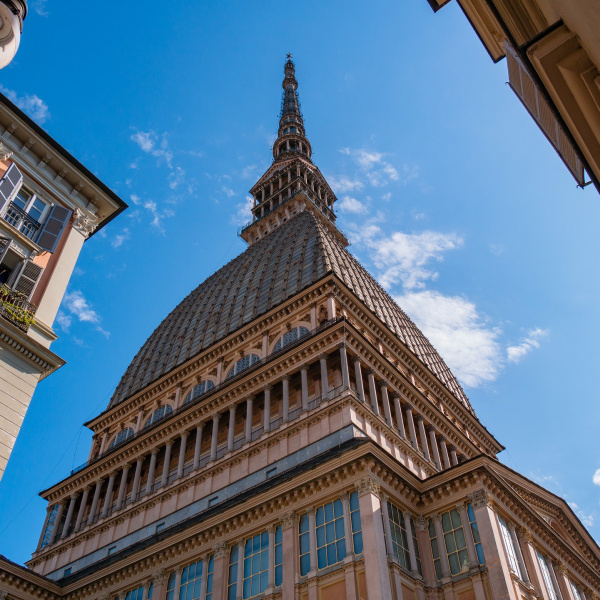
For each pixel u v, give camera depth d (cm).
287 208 10281
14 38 2753
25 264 2912
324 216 10225
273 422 4938
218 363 6134
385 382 5072
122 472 5791
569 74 1114
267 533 3684
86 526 5538
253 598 3450
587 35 1002
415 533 3591
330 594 3180
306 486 3619
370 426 4475
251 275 7988
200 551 3912
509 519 3653
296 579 3328
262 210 11019
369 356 5053
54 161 3341
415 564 3366
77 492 6009
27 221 3097
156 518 4966
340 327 4906
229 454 4916
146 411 6544
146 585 4062
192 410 5503
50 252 3067
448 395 6469
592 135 1180
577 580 4150
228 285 8350
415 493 3691
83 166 3416
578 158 1268
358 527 3312
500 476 3872
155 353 8138
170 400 6369
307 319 5638
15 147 3197
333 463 3581
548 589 3638
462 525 3494
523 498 4166
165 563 4062
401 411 5184
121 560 4306
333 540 3369
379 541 3189
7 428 2509
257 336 5975
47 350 2788
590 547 4691
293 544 3478
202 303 8538
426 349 8025
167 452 5475
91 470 5947
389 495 3503
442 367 8119
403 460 4616
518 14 1218
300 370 4994
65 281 3128
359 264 8419
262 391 5162
